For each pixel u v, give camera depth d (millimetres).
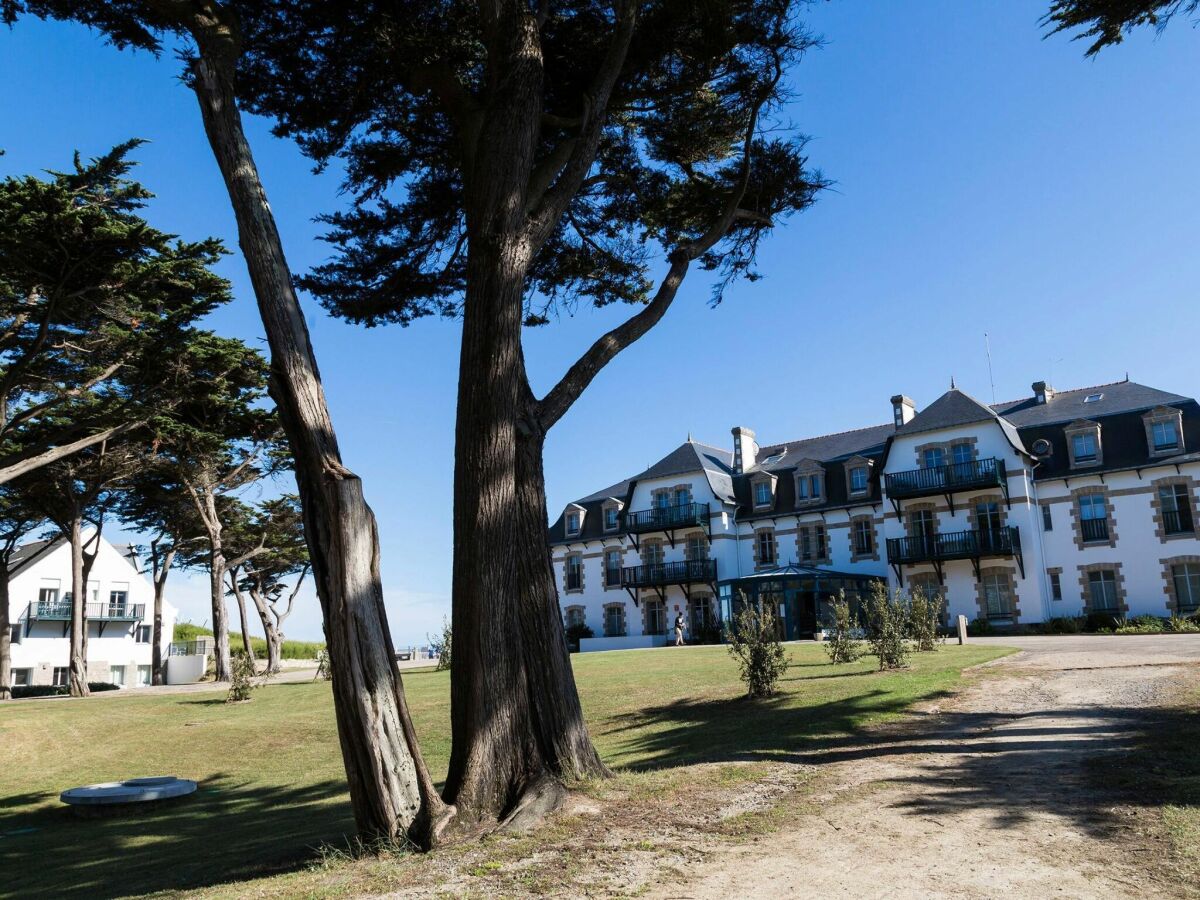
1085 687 12500
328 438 7555
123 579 53625
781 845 5836
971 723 10430
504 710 7441
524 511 8289
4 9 8719
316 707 22547
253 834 10297
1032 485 34531
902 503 37062
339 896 5344
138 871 8633
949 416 36344
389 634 7293
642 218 11984
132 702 25891
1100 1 9445
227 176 7801
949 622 35000
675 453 45469
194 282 18906
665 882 5184
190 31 8172
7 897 8336
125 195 18391
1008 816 6254
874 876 5145
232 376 22531
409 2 9250
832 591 35094
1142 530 32062
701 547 42812
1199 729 8656
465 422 7992
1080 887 4758
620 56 9094
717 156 11477
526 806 6969
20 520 34031
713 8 9156
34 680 49000
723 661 22031
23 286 18281
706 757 9305
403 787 6910
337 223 10922
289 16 9172
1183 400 32719
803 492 41094
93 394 23516
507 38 8445
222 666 35938
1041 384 37812
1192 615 29141
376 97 10250
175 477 32750
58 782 16828
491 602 7586
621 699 17984
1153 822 5762
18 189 16266
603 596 45906
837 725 10906
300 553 43344
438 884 5434
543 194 8883
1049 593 33594
